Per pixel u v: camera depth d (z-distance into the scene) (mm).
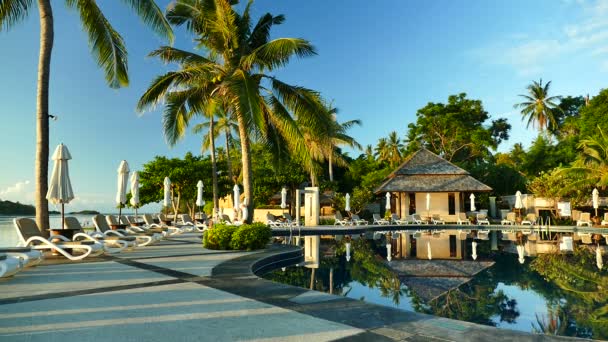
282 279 7543
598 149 27281
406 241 16359
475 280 7391
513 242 15867
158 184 29625
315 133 13203
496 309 5180
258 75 13148
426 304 5480
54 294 5062
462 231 23031
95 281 6008
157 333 3406
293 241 16188
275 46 11727
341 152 40438
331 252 12453
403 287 6711
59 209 10477
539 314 4934
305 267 9281
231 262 8164
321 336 3324
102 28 11797
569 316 4832
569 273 8219
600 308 5238
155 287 5539
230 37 12758
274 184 33188
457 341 3197
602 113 33438
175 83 12867
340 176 44250
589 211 28828
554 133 47969
